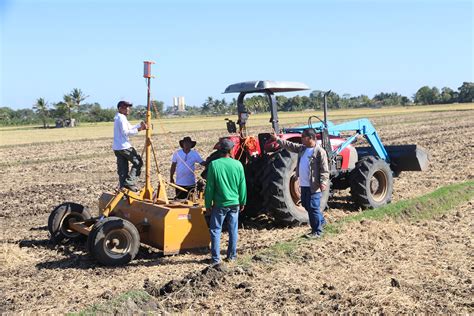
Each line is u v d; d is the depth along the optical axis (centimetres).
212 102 13175
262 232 912
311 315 536
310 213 803
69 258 778
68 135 4744
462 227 886
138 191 852
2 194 1453
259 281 625
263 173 917
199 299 577
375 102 14362
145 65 780
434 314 536
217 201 720
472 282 623
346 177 1083
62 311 553
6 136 4794
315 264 687
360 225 862
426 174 1470
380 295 581
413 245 780
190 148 938
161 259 758
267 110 1007
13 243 877
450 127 3409
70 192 1454
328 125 1062
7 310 561
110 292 601
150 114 804
